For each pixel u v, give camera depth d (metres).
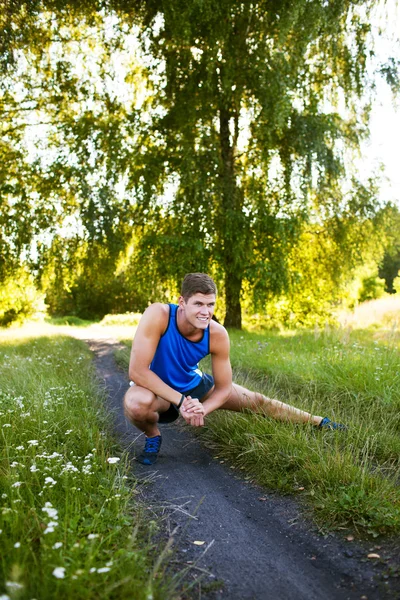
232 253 14.13
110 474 3.16
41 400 4.58
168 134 14.00
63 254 14.38
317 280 17.44
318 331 9.70
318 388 5.78
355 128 15.35
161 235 13.83
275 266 14.27
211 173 13.48
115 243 13.91
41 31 13.30
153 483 3.39
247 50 12.94
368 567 2.32
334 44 13.55
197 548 2.51
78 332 19.62
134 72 15.16
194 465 3.80
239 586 2.20
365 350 7.73
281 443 3.66
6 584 1.76
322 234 16.91
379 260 17.47
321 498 2.93
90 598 1.87
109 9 13.31
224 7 12.30
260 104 13.12
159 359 3.80
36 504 2.65
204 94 13.38
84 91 14.13
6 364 7.19
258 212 13.88
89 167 13.66
